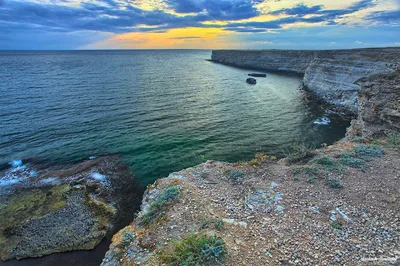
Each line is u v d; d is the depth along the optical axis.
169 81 64.81
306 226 8.29
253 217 8.96
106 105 38.69
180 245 7.24
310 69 57.81
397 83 22.52
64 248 12.30
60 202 15.60
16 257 11.77
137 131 28.64
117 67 97.69
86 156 22.38
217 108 39.78
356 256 6.85
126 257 7.70
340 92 42.47
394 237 7.53
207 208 9.54
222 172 12.90
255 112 38.06
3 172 19.30
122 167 20.72
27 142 24.81
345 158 12.87
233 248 7.17
